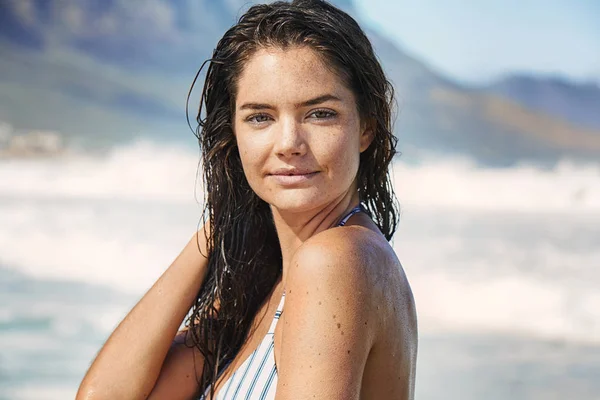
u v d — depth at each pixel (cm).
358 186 160
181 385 175
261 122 143
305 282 128
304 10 141
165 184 1405
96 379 171
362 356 127
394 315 135
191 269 177
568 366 709
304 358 124
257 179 145
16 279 970
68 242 1098
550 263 994
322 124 140
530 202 1327
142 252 1070
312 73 138
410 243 1062
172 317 175
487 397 636
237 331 170
